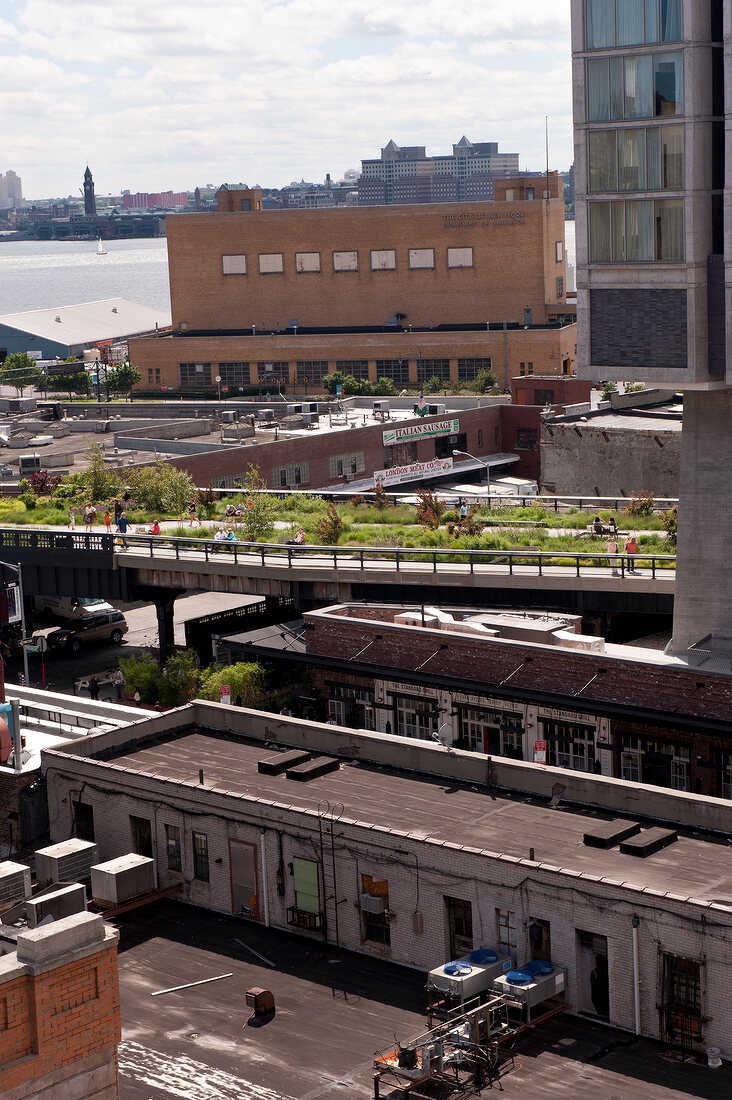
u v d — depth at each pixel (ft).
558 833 110.22
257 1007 100.83
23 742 155.94
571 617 175.01
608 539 219.82
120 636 261.44
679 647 160.76
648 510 255.29
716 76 141.28
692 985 92.79
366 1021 99.30
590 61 145.28
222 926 116.88
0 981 59.00
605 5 143.33
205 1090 90.68
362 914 110.32
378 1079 89.15
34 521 277.03
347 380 558.56
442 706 167.84
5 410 460.14
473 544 228.63
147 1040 97.60
